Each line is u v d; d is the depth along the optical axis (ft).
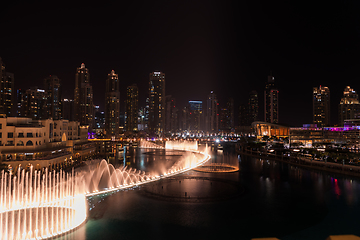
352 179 323.98
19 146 349.41
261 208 210.59
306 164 438.81
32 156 349.20
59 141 442.91
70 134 500.74
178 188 279.28
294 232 163.32
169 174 370.94
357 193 256.52
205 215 194.18
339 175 352.49
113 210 204.95
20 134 353.31
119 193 258.37
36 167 335.47
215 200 232.73
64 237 154.10
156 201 229.86
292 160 474.08
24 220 172.24
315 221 182.29
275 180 321.73
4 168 304.50
